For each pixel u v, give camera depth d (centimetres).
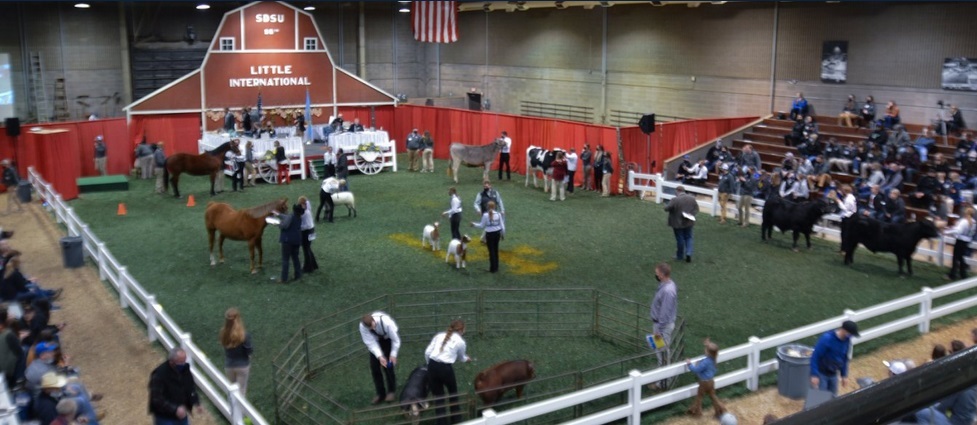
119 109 4397
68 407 965
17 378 1203
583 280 2034
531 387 1434
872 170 2619
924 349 1594
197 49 4553
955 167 2642
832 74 3300
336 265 2153
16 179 2823
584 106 4444
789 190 2673
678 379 1471
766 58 3531
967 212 2009
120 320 1731
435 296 1909
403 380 1462
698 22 3800
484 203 2148
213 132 3647
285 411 1297
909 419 204
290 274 2073
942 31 2934
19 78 4116
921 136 2861
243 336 1267
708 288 1972
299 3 4834
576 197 3058
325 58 4009
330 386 1444
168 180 3086
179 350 1082
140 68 4391
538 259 2220
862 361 1528
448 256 2161
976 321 1747
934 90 2989
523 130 3569
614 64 4238
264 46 3847
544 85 4650
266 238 2442
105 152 3391
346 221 2655
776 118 3456
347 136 3559
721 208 2664
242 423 1196
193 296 1912
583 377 1471
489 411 1131
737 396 1388
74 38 4222
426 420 1255
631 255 2259
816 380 1227
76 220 2169
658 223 2642
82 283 1992
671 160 3262
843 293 1941
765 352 1589
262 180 3394
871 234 2098
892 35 3089
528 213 2786
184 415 1080
